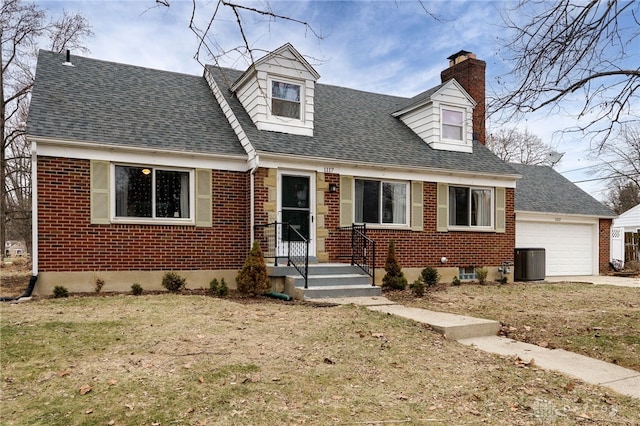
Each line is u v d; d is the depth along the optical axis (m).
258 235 10.72
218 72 13.41
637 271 17.67
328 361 5.18
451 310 8.59
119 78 12.28
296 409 3.92
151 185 10.20
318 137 12.26
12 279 12.16
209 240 10.69
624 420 3.91
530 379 4.91
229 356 5.18
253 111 11.69
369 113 15.11
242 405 3.95
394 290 10.96
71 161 9.34
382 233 12.32
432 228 13.01
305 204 11.48
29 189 24.72
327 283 10.07
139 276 9.93
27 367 4.63
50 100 10.22
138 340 5.66
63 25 19.88
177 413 3.75
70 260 9.30
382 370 4.99
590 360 5.67
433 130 13.93
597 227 17.56
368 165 11.98
